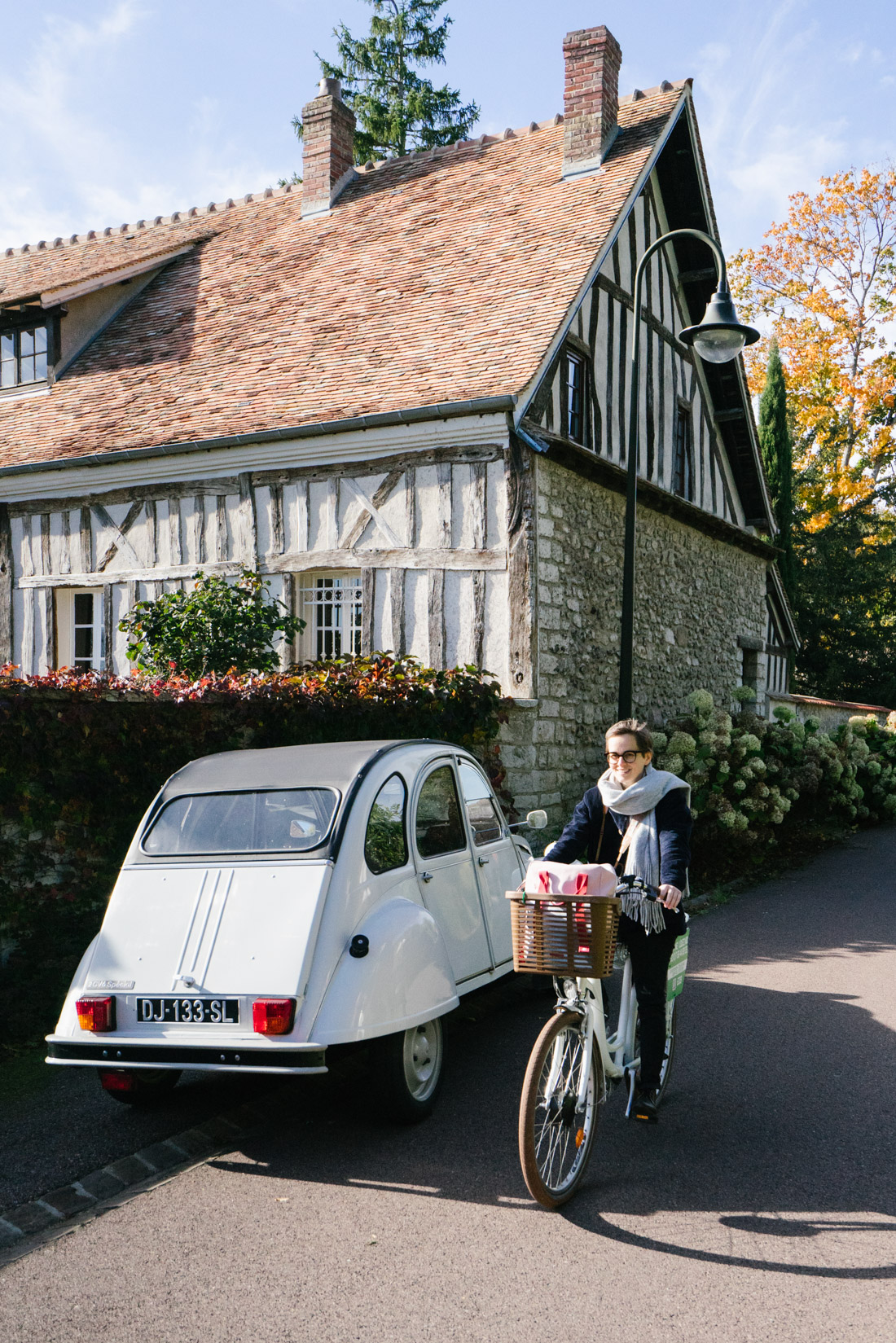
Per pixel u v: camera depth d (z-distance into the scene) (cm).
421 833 479
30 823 553
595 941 340
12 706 536
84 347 1434
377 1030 388
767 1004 591
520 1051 520
